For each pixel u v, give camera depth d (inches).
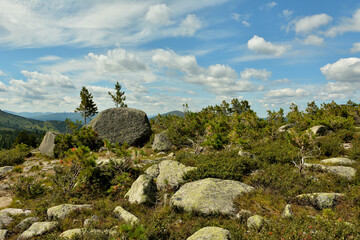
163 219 298.5
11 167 661.9
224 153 630.5
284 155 570.9
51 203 398.3
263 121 1061.1
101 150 898.1
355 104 1371.8
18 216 345.1
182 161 576.4
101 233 250.2
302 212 302.8
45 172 609.6
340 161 528.7
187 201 340.5
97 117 1091.9
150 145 1019.3
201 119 1016.2
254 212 309.6
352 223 255.0
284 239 206.7
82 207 359.6
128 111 1123.3
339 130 861.8
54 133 927.7
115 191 449.1
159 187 446.3
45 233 281.4
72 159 471.2
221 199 338.0
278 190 382.9
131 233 193.9
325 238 204.4
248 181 433.1
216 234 229.5
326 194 331.0
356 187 367.2
